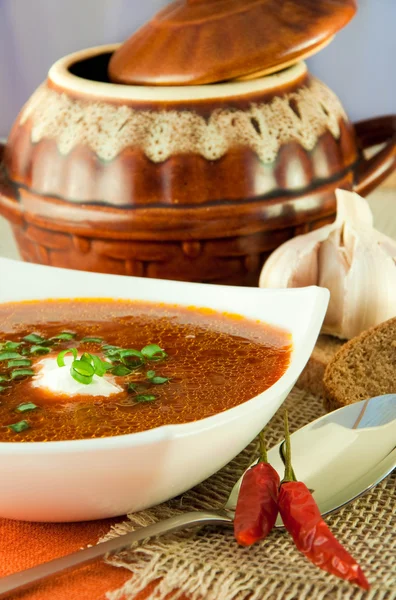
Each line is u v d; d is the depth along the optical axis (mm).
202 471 515
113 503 510
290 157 643
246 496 507
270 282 638
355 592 492
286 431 517
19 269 604
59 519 520
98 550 500
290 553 508
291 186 645
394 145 679
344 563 482
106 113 637
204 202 634
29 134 657
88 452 484
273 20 643
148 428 509
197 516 515
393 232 739
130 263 650
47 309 597
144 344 566
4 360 551
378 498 537
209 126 633
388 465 534
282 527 517
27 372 540
